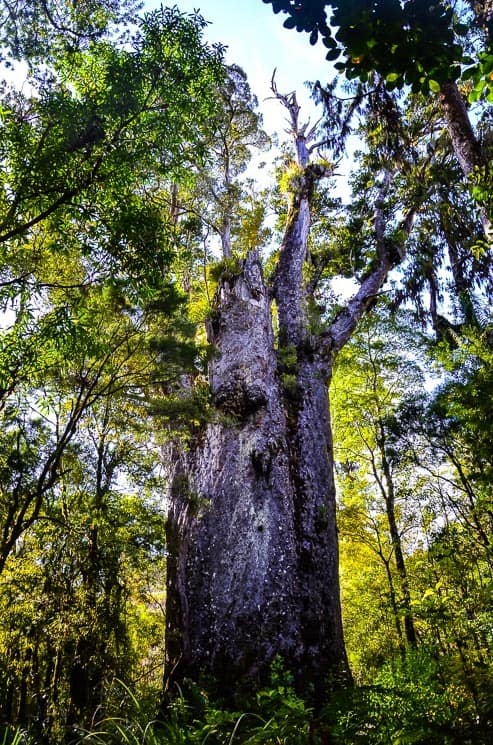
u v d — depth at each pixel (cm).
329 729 293
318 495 1353
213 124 1055
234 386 1396
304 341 1623
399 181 2147
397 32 330
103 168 863
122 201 889
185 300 1126
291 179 2039
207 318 1612
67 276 1120
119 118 852
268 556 1189
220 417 1216
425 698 334
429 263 2105
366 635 1630
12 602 1029
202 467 1352
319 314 1734
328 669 1112
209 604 1162
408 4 326
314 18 342
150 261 903
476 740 247
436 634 802
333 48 349
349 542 1891
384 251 1941
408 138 1964
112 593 1135
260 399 1380
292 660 1088
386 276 1962
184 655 1120
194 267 2117
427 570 1110
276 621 1123
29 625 1009
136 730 490
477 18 1000
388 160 2084
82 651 1046
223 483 1290
